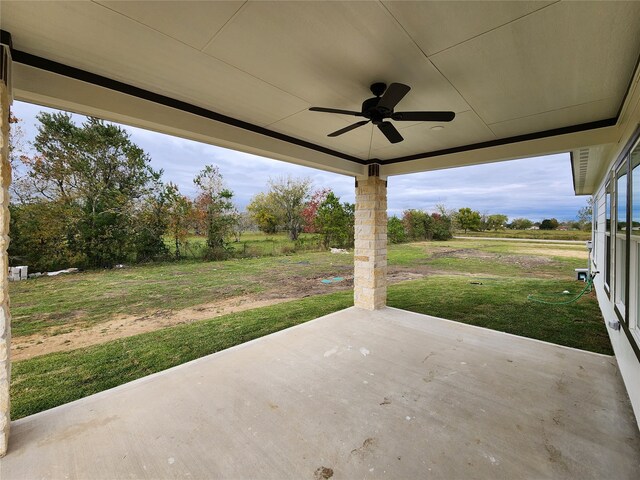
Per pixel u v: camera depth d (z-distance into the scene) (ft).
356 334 12.37
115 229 25.36
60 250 22.89
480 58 6.15
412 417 6.86
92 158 24.22
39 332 13.80
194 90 7.84
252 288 22.84
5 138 5.56
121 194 25.59
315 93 7.97
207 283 23.56
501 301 18.39
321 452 5.79
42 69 6.34
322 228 41.14
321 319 14.39
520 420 6.68
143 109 7.79
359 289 16.49
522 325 13.83
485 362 9.68
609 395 7.63
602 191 16.05
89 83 6.95
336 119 9.86
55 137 22.49
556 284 23.49
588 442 5.94
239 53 6.10
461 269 31.27
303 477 5.19
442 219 53.88
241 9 4.77
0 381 5.64
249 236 37.24
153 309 17.39
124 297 19.30
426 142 12.21
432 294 20.53
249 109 9.09
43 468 5.37
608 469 5.24
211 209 31.94
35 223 21.56
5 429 5.72
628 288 7.32
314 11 4.80
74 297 18.80
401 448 5.87
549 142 10.53
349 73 6.86
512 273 28.96
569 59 6.10
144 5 4.67
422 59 6.22
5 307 5.70
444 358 10.02
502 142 11.65
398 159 15.10
